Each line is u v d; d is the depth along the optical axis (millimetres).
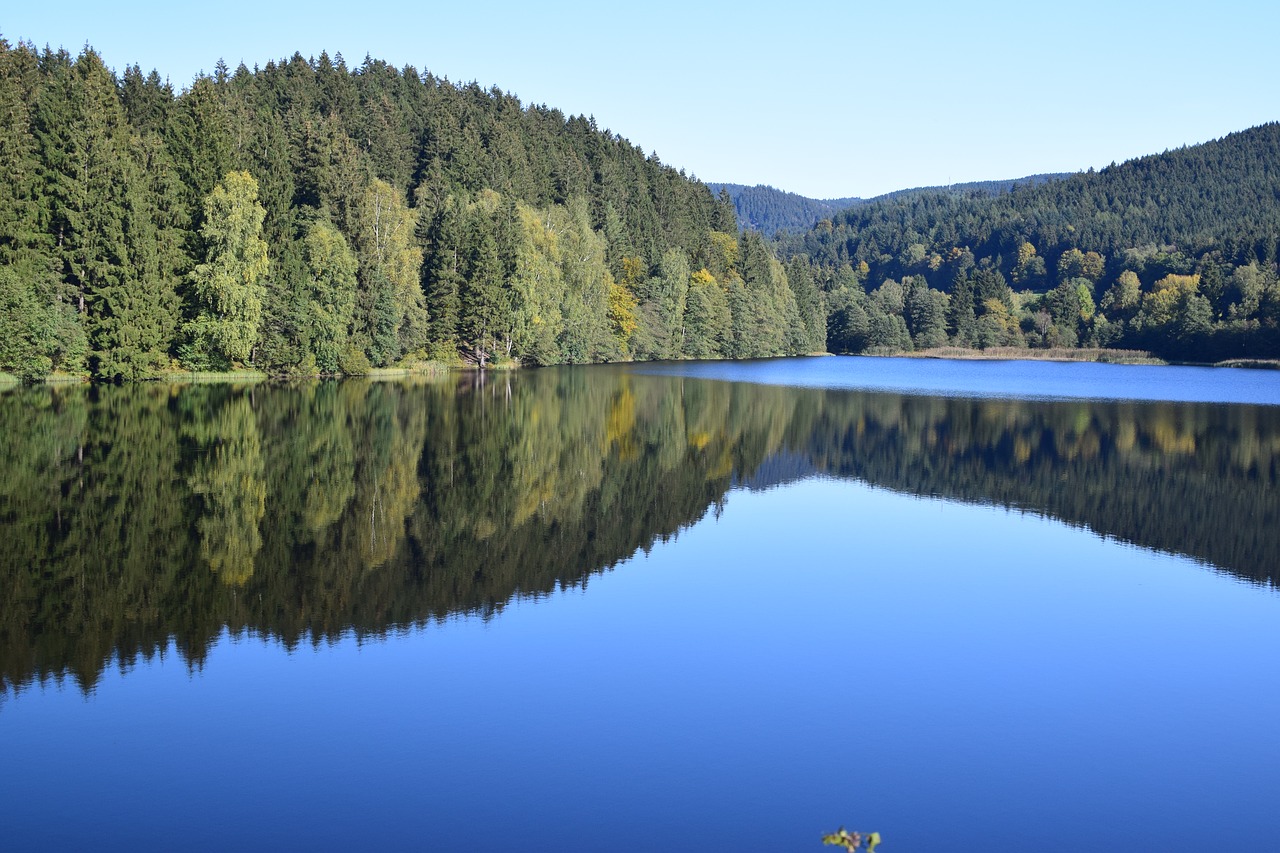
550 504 32625
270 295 77438
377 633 19734
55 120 67812
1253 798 14258
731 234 193000
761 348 159750
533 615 21203
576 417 57812
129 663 17891
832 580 24812
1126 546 29125
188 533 26484
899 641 20297
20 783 13797
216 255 73688
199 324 73562
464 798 13656
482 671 18031
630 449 46094
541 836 12789
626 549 27266
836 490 37656
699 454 45469
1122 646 20328
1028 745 15742
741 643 19906
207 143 77750
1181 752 15648
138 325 70062
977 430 56344
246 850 12320
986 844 12938
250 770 14258
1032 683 18234
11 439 40688
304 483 33719
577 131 184250
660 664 18641
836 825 13234
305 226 83125
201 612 20500
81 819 12922
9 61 81250
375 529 27828
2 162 64812
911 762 15062
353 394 67562
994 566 26547
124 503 29688
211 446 40656
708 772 14562
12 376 65750
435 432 48250
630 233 149625
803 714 16625
